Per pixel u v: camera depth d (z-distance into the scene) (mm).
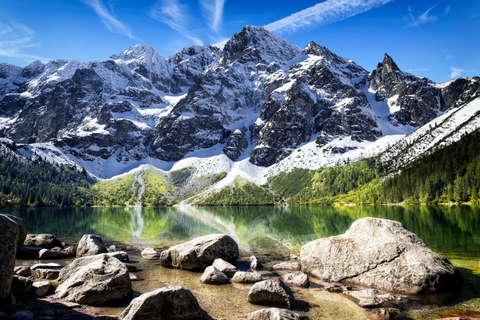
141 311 12719
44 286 17250
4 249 13445
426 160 172125
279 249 35531
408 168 179500
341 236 23562
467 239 37000
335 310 15742
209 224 72000
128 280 17484
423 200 140875
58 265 23422
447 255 27797
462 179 132250
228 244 27031
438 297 17312
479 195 123812
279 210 145500
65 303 15570
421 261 19031
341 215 92562
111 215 109875
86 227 62125
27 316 12727
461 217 69125
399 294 18125
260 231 55062
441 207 114062
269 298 16516
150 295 13156
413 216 75625
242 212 131875
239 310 15484
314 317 14773
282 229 57844
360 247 21672
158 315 12977
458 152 159125
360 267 20766
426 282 17953
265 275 23406
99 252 27844
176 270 25109
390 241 20922
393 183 169000
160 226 66875
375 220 23266
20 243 29875
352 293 18281
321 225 64500
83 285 16500
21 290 16172
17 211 129625
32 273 21438
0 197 173875
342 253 22125
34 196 193375
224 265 23516
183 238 45875
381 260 20203
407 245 20375
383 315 14781
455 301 16656
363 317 14773
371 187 190000
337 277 21359
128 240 43438
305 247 24531
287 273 23859
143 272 24344
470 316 14500
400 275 18922
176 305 13359
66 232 52656
